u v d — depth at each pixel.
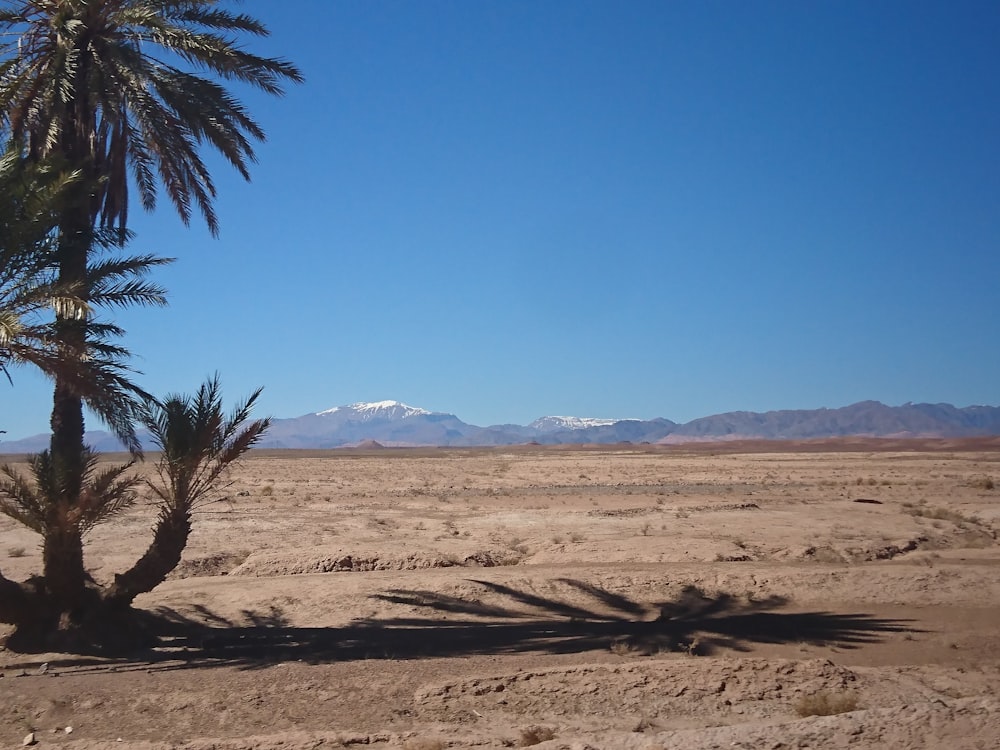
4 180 13.77
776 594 20.11
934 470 78.56
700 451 169.00
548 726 11.62
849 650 16.08
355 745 10.70
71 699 12.71
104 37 16.44
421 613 18.92
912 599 19.69
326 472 84.19
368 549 25.22
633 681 13.12
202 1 17.17
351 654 15.63
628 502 44.91
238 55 17.09
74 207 15.77
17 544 29.83
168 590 21.05
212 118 17.41
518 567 23.98
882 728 8.75
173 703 12.56
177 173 17.78
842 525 30.48
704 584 20.66
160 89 17.14
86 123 16.55
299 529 32.19
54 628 15.91
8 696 12.85
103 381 14.69
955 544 28.17
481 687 13.00
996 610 18.95
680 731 9.77
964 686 13.31
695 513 35.38
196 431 16.11
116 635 16.11
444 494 53.16
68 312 13.61
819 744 8.56
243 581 21.94
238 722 11.92
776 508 38.78
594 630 17.53
